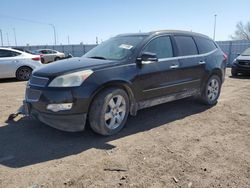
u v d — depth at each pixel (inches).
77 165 143.0
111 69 182.1
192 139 180.1
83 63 184.7
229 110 251.9
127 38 220.7
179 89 229.6
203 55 252.4
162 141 176.1
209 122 216.1
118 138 180.7
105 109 177.6
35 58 470.9
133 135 186.4
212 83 265.0
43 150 161.6
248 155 156.8
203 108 257.8
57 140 176.7
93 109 175.2
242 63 516.1
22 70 457.4
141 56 195.8
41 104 169.9
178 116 231.0
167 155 155.3
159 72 209.0
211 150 162.9
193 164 145.1
